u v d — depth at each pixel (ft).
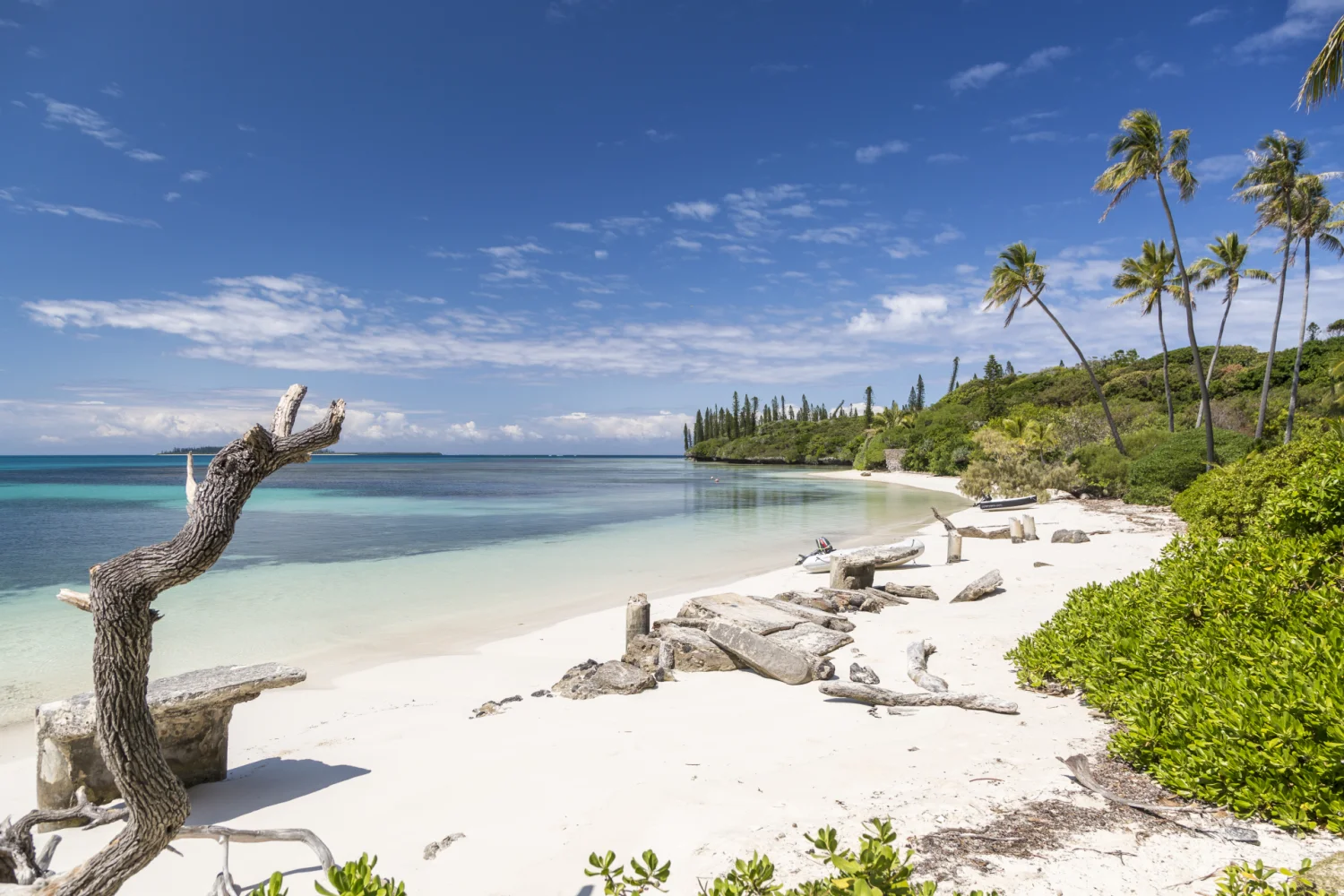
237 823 14.97
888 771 15.92
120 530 85.46
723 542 74.64
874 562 44.09
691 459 541.34
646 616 32.12
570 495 156.97
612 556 64.75
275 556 65.00
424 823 14.64
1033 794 13.98
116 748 6.62
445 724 22.04
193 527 6.56
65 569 56.65
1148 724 15.23
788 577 51.75
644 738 19.42
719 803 14.51
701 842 12.59
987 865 10.95
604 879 11.73
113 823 15.49
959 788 14.55
